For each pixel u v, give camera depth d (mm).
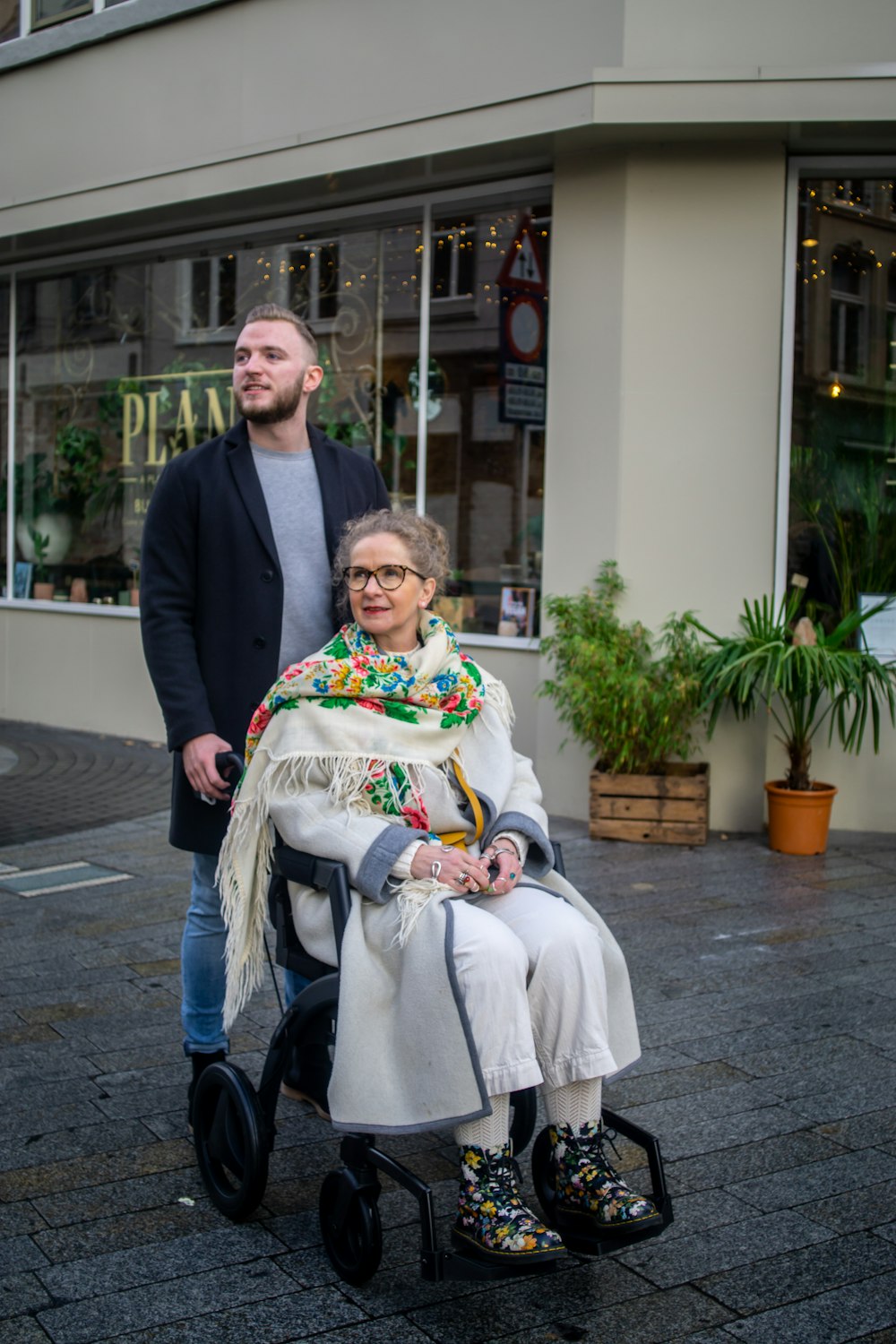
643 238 6609
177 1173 3174
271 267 8578
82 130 9164
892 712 6648
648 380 6660
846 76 6027
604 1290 2672
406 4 7328
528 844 2906
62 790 7719
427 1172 3199
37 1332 2498
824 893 5660
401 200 7801
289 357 3242
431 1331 2521
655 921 5234
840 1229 2912
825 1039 4031
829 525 6902
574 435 6891
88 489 9844
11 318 10312
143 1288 2662
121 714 9531
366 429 8164
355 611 2920
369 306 8086
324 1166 3223
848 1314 2582
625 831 6512
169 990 4449
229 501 3260
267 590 3268
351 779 2787
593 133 6387
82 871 5980
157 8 8516
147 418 9430
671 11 6418
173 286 9164
